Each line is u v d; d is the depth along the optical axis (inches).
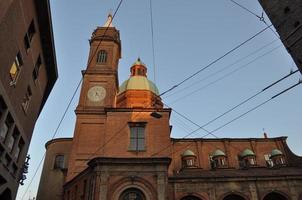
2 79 699.4
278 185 1359.5
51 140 1660.9
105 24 1861.5
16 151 882.8
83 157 1315.2
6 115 748.0
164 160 1115.9
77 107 1466.5
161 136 1278.3
